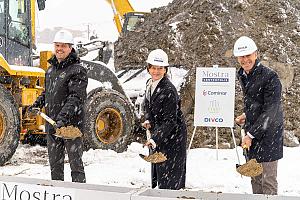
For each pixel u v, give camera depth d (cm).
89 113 954
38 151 993
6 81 902
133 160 896
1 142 823
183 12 1330
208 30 1199
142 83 1228
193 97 1095
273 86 459
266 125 457
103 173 765
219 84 868
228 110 867
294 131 1119
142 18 1616
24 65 962
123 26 1714
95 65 1041
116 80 1060
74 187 378
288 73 1155
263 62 1154
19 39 948
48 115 556
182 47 1227
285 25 1238
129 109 1021
